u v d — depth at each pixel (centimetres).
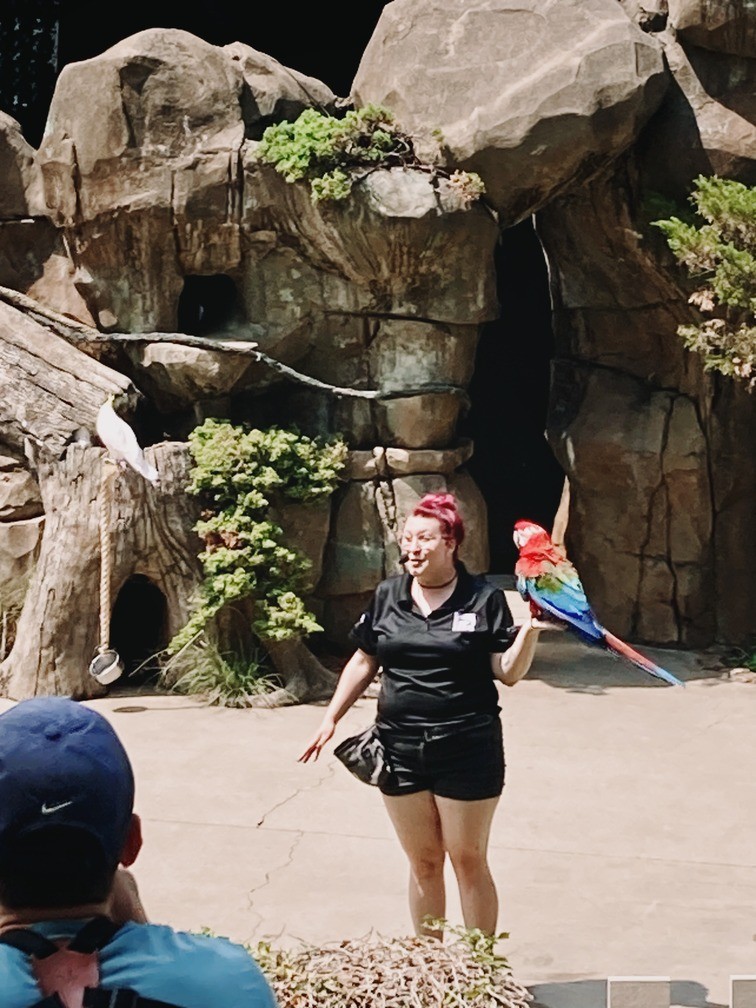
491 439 1525
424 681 494
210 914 584
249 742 834
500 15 966
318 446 986
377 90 991
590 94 940
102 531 633
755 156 984
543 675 997
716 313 1002
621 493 1088
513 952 549
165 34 943
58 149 948
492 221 981
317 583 996
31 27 1466
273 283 990
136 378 984
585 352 1120
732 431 1050
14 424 938
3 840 179
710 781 768
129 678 972
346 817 705
